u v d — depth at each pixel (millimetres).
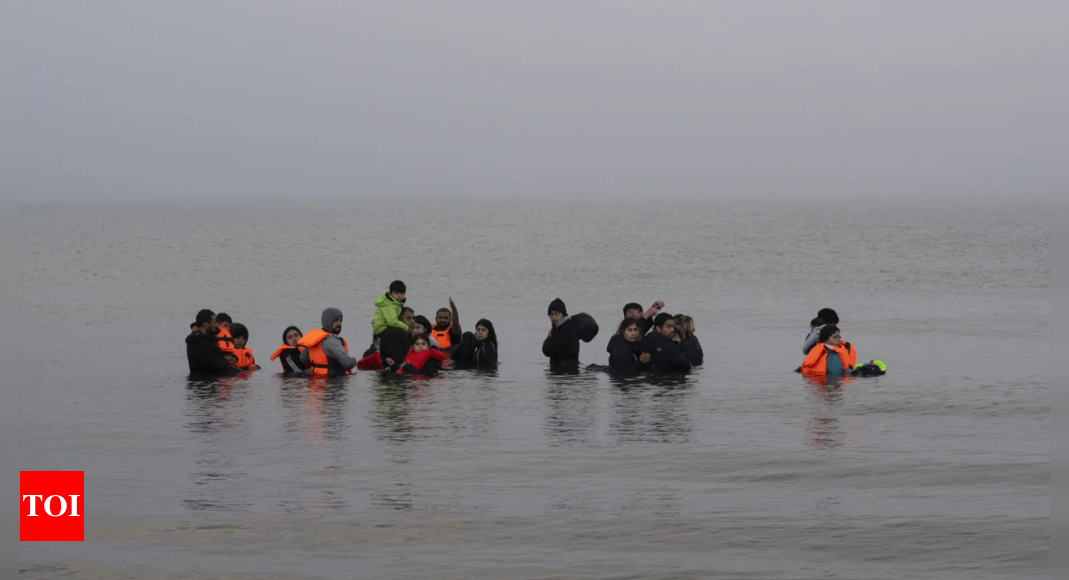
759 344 22203
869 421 13438
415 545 8602
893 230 99562
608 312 31156
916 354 19984
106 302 34062
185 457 11609
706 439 12398
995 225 109625
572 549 8484
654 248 72625
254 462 11359
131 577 7930
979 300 32156
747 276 45375
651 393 15734
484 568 8062
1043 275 42562
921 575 7875
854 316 27828
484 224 135000
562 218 164250
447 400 15180
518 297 36438
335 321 17578
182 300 34875
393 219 163375
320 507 9648
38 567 8156
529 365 18797
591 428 13094
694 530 8938
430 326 19031
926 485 10312
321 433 12828
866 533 8836
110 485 10453
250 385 16609
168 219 169250
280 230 115750
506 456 11594
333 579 7855
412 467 11125
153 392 15922
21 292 38219
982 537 8703
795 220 139750
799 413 14008
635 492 10125
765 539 8703
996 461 11234
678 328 18844
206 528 9055
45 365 19172
